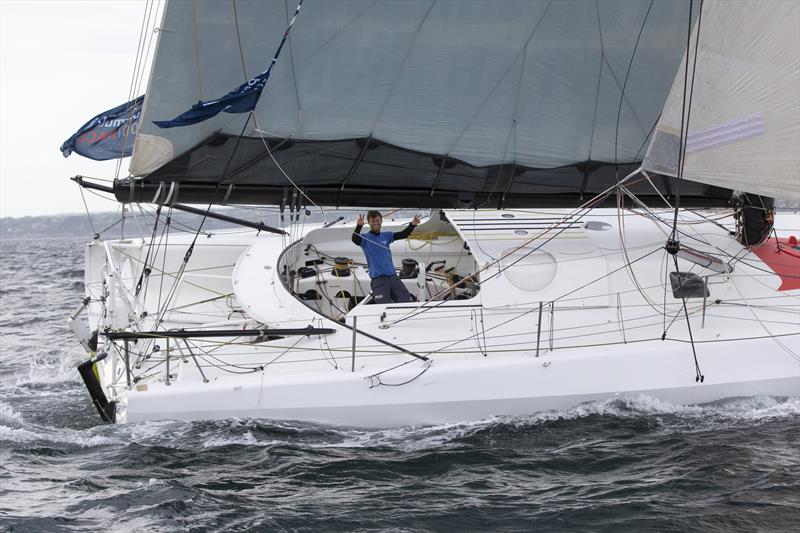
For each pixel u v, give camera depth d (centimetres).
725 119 3198
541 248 3734
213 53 3142
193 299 4109
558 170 3600
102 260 4112
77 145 3662
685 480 2828
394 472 2948
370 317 3522
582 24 3369
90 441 3222
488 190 3619
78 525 2583
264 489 2827
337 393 3259
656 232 3916
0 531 2531
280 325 3484
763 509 2631
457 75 3375
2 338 5897
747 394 3369
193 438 3178
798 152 3131
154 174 3266
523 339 3456
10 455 3142
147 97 3138
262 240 4059
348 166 3466
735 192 3766
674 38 3447
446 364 3328
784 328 3481
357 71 3306
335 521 2609
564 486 2825
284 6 3144
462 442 3166
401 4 3231
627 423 3244
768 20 3066
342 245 4278
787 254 3853
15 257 17400
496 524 2586
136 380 3369
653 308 3566
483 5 3281
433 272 4022
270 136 3325
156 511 2659
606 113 3528
